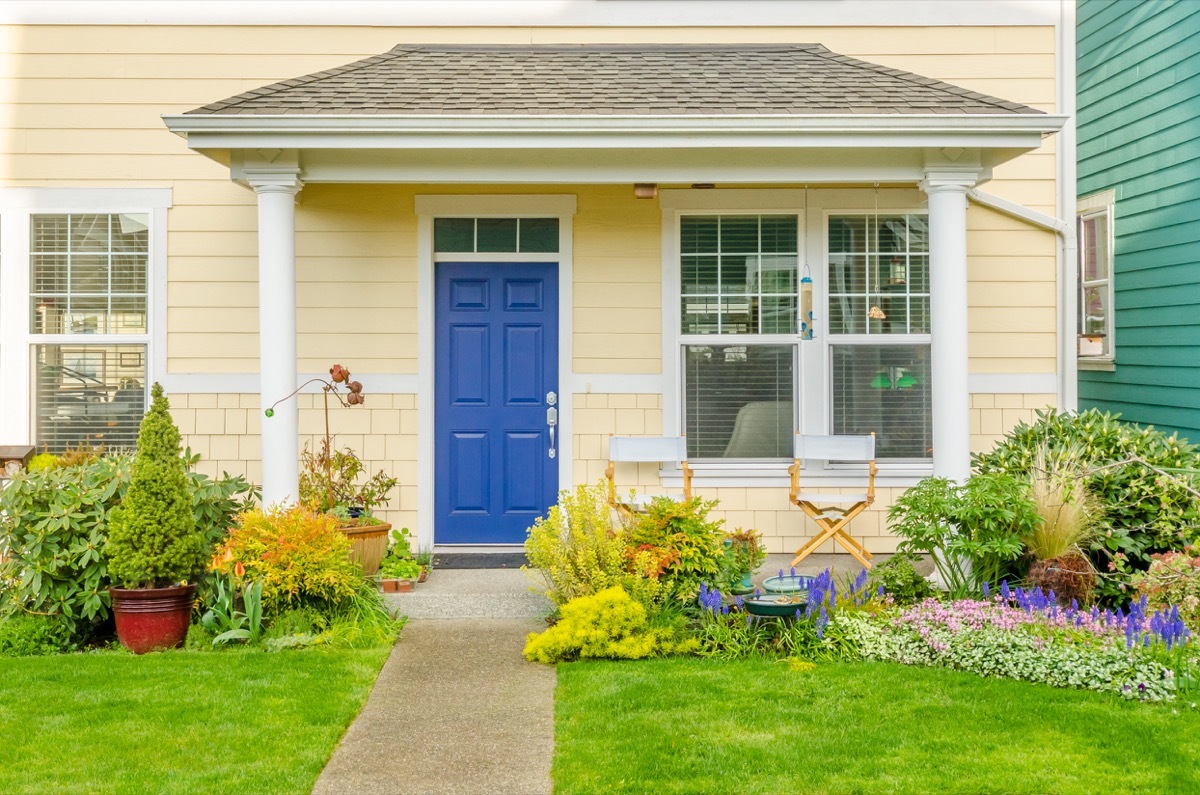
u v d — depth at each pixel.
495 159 7.34
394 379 8.70
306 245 8.67
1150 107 10.16
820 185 8.70
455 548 8.80
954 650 5.73
